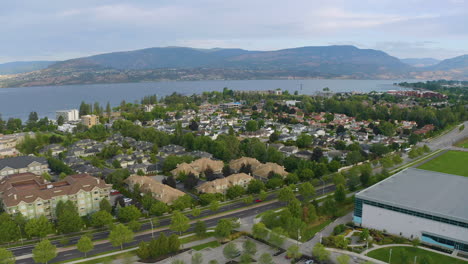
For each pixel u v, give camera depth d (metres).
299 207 156.00
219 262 123.44
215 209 166.12
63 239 135.00
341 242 132.50
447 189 161.88
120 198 171.25
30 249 135.50
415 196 152.62
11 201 151.25
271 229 147.62
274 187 196.38
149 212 168.00
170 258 127.06
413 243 132.38
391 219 145.62
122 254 130.50
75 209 156.62
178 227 142.12
